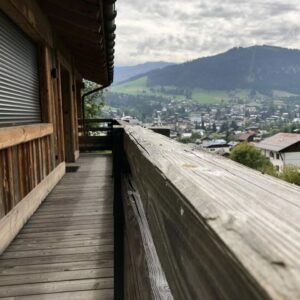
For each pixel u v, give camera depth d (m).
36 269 2.69
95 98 21.50
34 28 4.17
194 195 0.47
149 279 0.78
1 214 3.00
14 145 3.43
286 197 0.44
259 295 0.26
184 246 0.49
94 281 2.50
